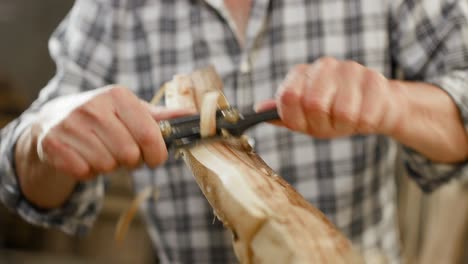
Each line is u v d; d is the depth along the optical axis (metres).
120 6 1.06
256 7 1.00
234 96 1.03
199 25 1.03
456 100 0.78
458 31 0.90
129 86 1.07
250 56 1.02
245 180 0.53
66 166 0.62
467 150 0.81
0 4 2.06
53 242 2.08
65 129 0.63
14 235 2.08
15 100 2.10
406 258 1.53
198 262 1.09
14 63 2.11
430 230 1.49
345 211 1.04
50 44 1.13
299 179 1.03
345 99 0.61
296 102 0.61
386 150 1.05
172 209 1.08
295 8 1.01
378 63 1.01
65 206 0.93
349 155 1.01
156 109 0.65
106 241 2.03
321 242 0.50
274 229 0.50
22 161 0.85
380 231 1.07
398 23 0.98
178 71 1.04
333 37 1.01
